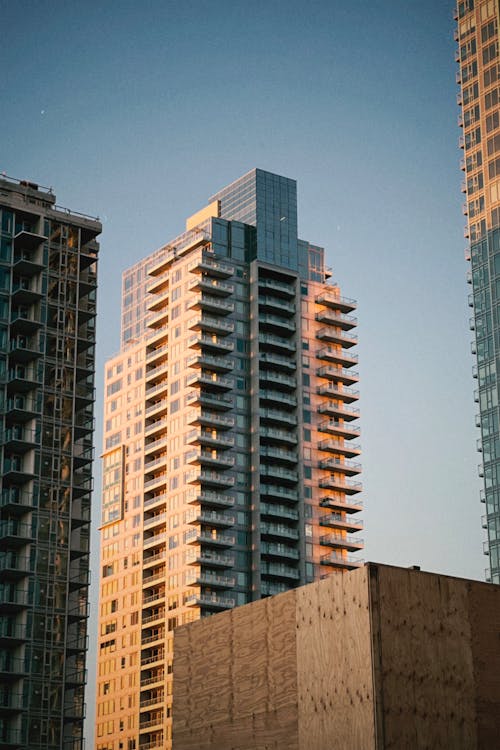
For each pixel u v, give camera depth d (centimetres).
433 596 3966
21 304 12531
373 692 3762
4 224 12650
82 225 13175
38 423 12069
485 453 14950
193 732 4481
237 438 19100
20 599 11338
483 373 15425
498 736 3881
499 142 16250
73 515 11988
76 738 11238
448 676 3884
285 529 18738
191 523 18388
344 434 19925
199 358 19112
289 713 4059
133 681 18650
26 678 11044
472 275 16075
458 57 17312
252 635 4334
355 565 19012
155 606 18850
